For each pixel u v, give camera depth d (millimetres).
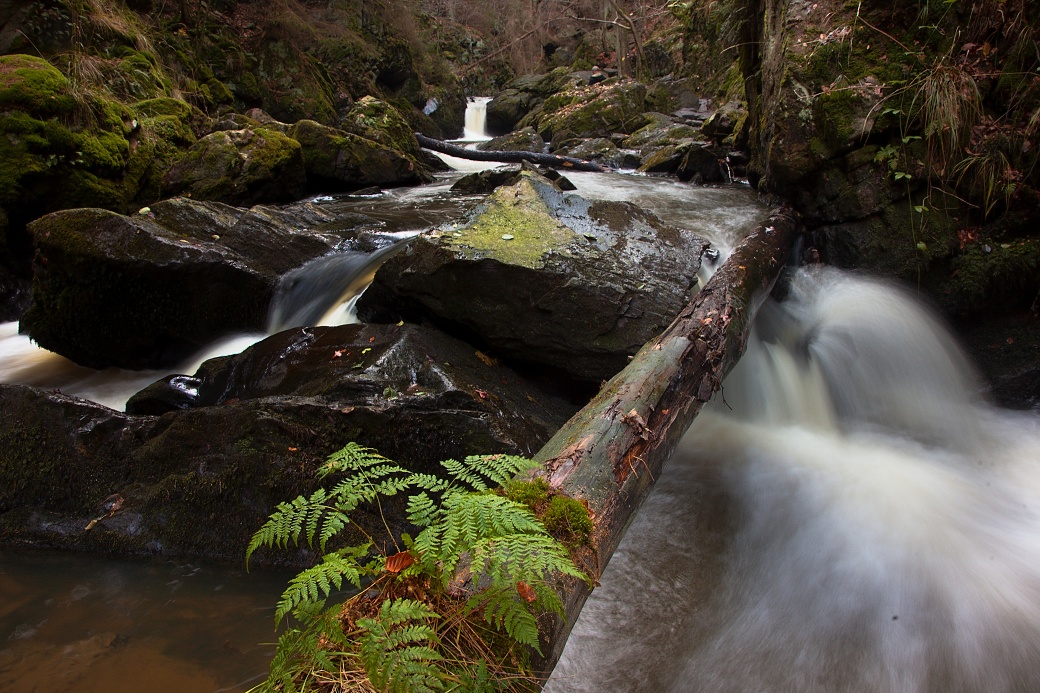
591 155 14828
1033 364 5066
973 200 5230
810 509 3738
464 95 23766
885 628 2859
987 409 5055
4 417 3682
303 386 4227
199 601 2955
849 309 5398
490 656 1539
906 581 3152
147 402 4609
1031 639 2801
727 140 11414
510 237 4988
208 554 3303
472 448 3658
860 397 5145
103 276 5363
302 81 14758
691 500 3785
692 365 3412
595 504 2236
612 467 2436
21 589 3025
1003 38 5145
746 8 8555
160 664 2525
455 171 14422
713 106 16844
